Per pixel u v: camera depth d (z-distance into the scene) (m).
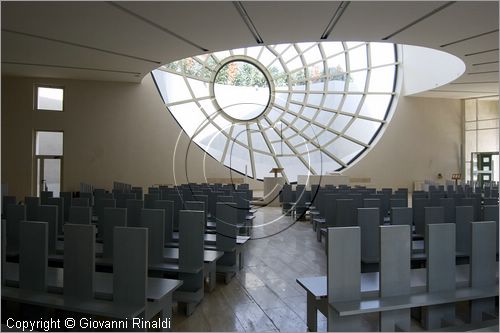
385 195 6.09
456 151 15.45
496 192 7.91
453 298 2.47
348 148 15.05
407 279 2.57
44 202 5.14
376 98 15.02
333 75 14.27
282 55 13.91
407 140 15.12
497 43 7.83
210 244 4.22
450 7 5.97
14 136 11.50
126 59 9.25
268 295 3.56
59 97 12.22
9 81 11.50
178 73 13.26
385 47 14.37
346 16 6.38
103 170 12.42
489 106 15.55
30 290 2.55
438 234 2.62
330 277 2.41
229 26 6.86
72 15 6.31
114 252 2.34
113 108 12.55
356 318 2.48
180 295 3.05
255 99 14.34
